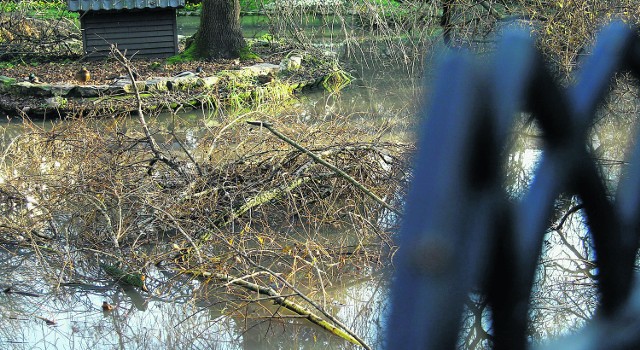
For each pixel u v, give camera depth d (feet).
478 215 1.81
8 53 56.70
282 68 49.67
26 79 45.19
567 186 1.93
